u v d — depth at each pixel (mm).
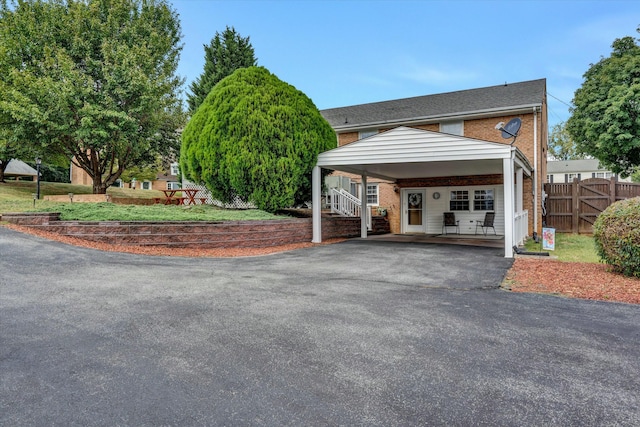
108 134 12820
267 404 2359
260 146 11023
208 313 4152
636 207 6195
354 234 14352
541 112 14297
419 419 2207
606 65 19266
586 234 13859
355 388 2570
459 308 4496
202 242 9500
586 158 40219
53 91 12031
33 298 4516
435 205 15891
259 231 10430
